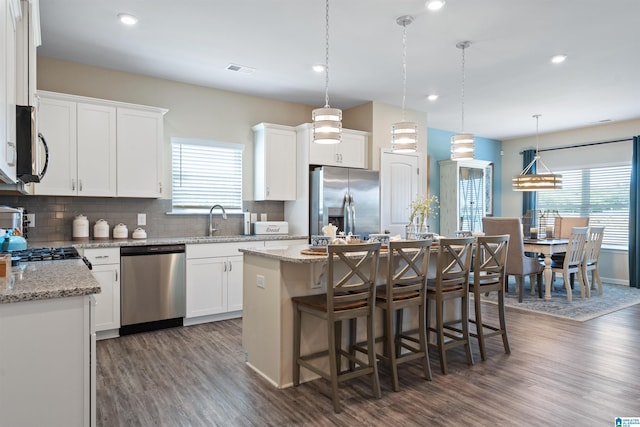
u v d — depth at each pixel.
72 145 3.74
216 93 4.90
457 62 4.03
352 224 4.93
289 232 5.27
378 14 3.06
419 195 5.85
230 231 4.98
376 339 3.20
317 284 2.88
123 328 3.79
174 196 4.63
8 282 1.65
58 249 2.84
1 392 1.44
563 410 2.38
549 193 7.66
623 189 6.68
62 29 3.33
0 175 1.65
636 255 6.36
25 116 1.95
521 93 5.09
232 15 3.09
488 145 8.16
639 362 3.15
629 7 2.94
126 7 2.97
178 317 4.02
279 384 2.71
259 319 2.96
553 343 3.62
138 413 2.34
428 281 3.37
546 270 5.39
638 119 6.43
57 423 1.52
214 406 2.44
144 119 4.12
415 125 3.38
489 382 2.79
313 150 4.97
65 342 1.53
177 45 3.64
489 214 7.93
